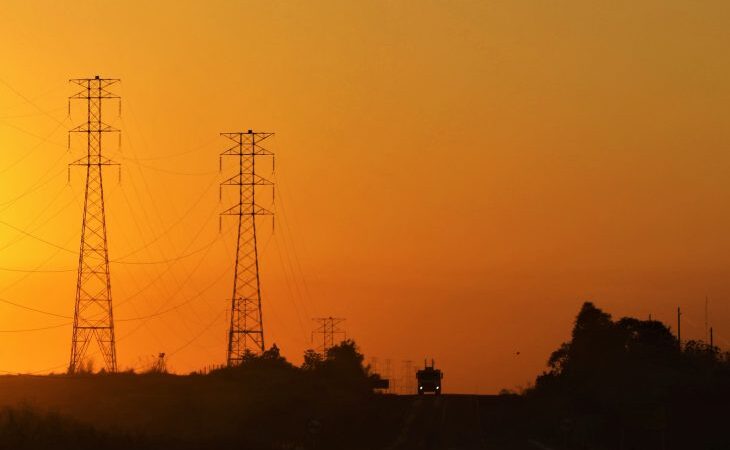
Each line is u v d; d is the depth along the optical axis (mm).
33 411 114375
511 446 161750
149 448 109562
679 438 148875
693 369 199000
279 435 162375
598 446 159000
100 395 173750
